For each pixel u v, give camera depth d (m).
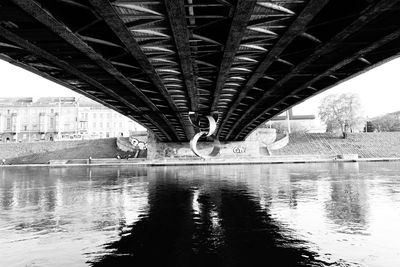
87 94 28.42
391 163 66.56
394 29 14.71
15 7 12.07
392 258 11.96
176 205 22.62
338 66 20.08
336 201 23.06
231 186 32.62
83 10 13.09
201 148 79.69
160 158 77.44
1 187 33.94
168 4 11.10
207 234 15.20
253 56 18.73
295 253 12.54
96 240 14.55
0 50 17.12
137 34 14.88
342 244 13.52
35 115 129.12
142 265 11.59
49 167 72.31
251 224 16.88
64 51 17.19
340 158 77.69
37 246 13.80
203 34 15.78
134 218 18.75
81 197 26.72
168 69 20.66
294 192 27.58
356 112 95.19
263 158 77.25
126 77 21.69
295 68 19.95
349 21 13.53
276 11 12.93
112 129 128.88
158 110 36.56
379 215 18.47
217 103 33.56
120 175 47.97
